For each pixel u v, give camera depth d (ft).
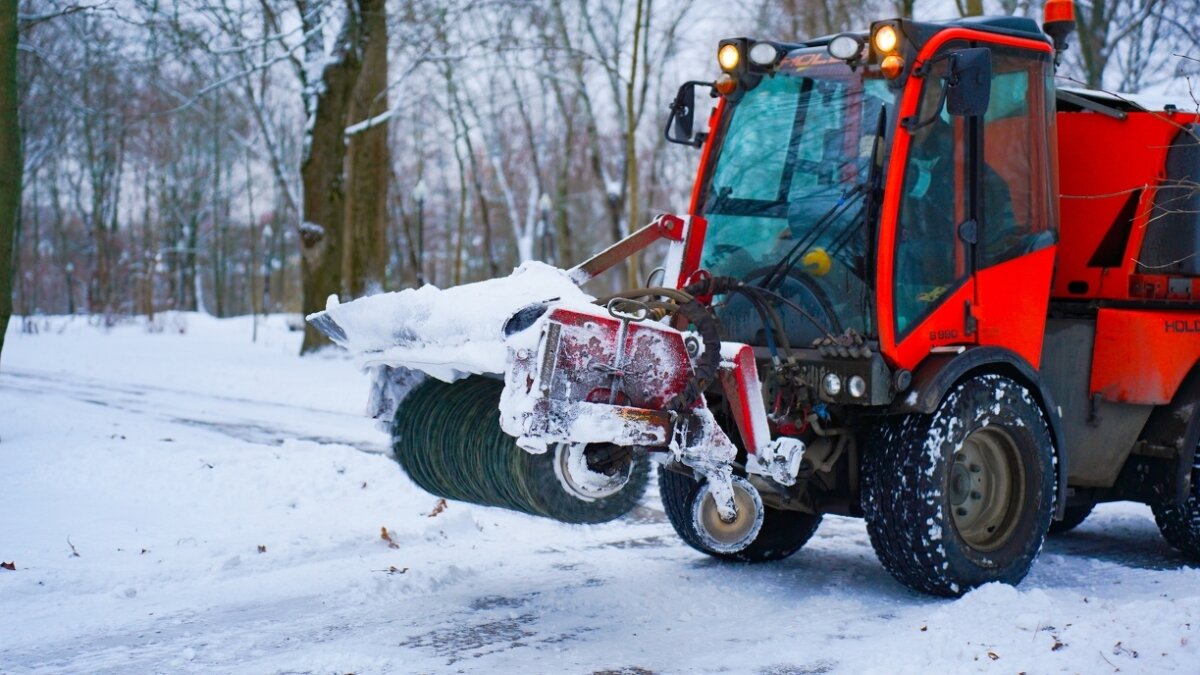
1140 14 50.65
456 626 15.25
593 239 154.61
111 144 150.10
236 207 186.60
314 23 62.44
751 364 15.69
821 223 16.94
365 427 36.86
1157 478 18.97
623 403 14.40
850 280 16.57
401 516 22.30
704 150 18.48
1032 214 17.72
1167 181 19.06
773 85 17.90
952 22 17.31
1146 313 18.63
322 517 22.08
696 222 17.35
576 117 129.08
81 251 192.95
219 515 22.03
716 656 13.96
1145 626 14.12
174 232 182.09
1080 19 52.11
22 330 98.78
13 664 13.57
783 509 18.34
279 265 215.72
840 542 21.31
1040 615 14.89
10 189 28.66
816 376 16.33
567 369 13.97
